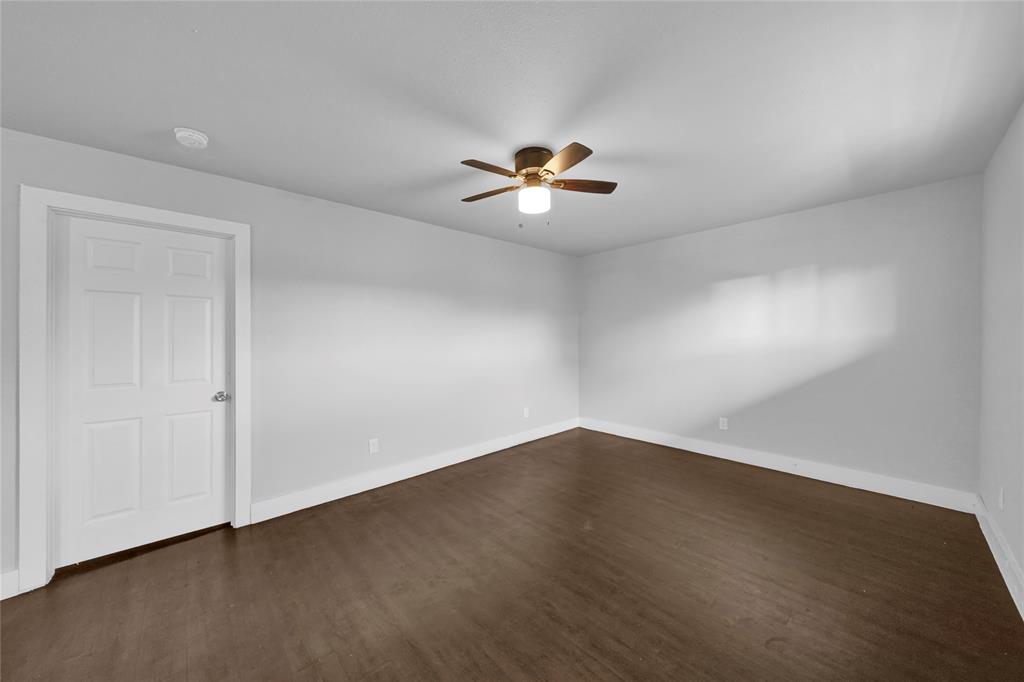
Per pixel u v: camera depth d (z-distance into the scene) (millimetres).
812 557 2246
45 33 1397
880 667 1501
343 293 3193
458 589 2004
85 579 2102
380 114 1942
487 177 2680
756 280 3766
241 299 2686
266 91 1761
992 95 1801
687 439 4324
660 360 4527
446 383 3896
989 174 2480
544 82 1706
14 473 2010
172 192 2461
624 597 1930
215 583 2062
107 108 1873
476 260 4188
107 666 1541
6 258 2008
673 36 1438
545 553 2326
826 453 3395
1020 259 1919
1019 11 1309
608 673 1491
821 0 1272
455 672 1505
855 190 3006
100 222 2307
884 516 2727
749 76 1667
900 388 3035
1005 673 1465
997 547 2170
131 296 2400
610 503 3004
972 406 2750
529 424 4734
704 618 1777
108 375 2334
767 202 3254
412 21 1365
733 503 2979
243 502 2691
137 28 1386
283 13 1323
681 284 4320
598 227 3961
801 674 1475
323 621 1782
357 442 3264
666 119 1996
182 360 2570
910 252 2973
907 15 1337
